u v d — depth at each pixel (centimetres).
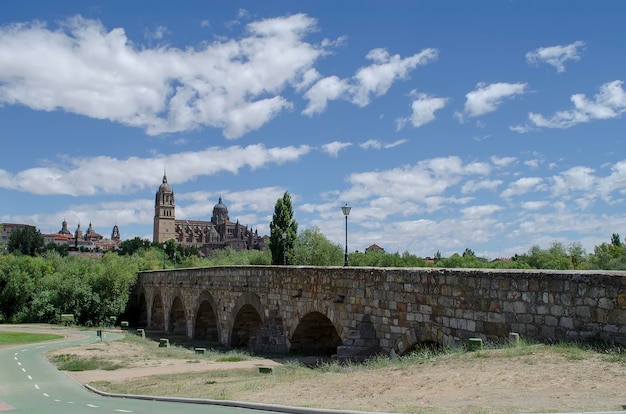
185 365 3397
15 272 9194
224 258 13438
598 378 1184
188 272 5816
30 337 6378
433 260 12600
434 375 1496
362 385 1571
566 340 1523
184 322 6800
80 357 4138
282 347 3453
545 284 1597
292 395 1575
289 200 8062
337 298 2712
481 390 1237
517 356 1478
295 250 8306
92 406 1869
